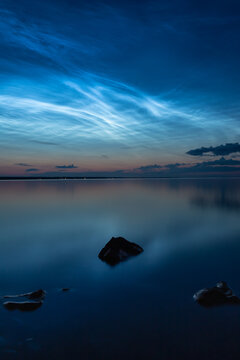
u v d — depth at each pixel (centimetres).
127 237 936
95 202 2069
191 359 302
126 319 387
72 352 315
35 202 2073
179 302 439
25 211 1571
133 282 532
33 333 352
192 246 816
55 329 362
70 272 593
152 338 341
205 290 455
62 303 438
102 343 332
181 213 1487
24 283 528
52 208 1705
